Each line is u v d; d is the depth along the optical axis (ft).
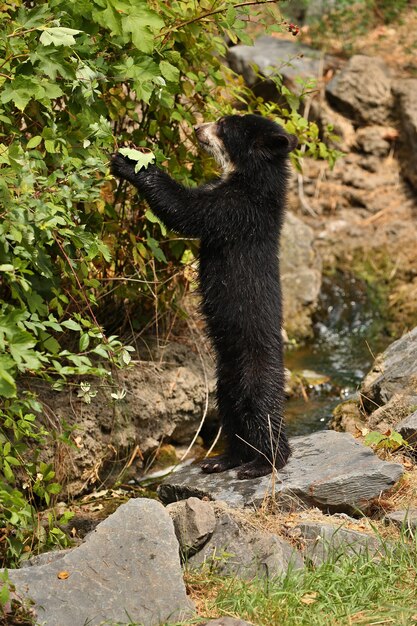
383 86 67.62
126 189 38.99
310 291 57.47
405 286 59.21
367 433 37.52
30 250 28.73
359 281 59.77
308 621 25.13
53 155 30.68
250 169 35.96
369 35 75.25
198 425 43.50
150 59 31.58
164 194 34.68
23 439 35.12
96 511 37.09
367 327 57.93
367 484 31.42
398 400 38.06
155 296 39.01
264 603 25.84
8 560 30.37
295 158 42.83
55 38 27.35
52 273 31.71
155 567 26.32
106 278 37.65
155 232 40.42
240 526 29.04
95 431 38.45
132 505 27.61
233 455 35.86
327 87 67.62
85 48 30.32
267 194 35.94
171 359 42.75
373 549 28.91
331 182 66.13
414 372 39.50
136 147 35.32
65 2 29.40
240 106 57.11
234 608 25.98
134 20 29.99
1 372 23.35
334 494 31.42
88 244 30.17
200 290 36.58
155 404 40.86
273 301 35.78
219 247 35.63
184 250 40.52
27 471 31.50
